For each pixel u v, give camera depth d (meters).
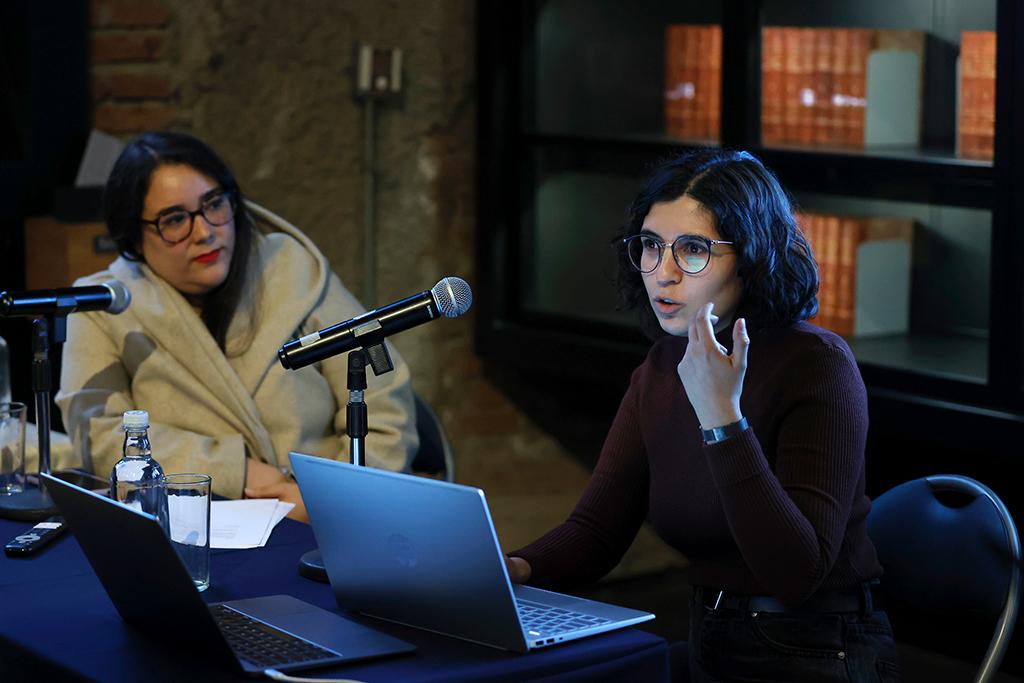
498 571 3.75
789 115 9.27
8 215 9.23
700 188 4.77
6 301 5.59
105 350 6.69
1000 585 5.03
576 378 10.91
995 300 7.88
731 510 4.39
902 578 5.27
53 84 9.32
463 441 11.25
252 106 10.23
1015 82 7.70
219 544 5.08
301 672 3.72
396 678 3.69
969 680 8.13
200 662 3.82
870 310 9.03
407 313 4.81
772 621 4.70
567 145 10.46
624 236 5.18
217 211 6.57
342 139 10.65
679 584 10.41
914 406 8.23
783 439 4.69
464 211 11.09
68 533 5.21
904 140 8.84
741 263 4.75
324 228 10.69
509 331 10.80
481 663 3.80
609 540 5.21
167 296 6.67
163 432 6.48
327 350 4.83
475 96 10.95
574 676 3.86
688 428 4.93
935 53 8.62
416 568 3.97
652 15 10.17
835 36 9.06
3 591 4.52
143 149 6.54
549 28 10.67
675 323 4.83
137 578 3.83
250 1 10.11
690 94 10.01
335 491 4.07
